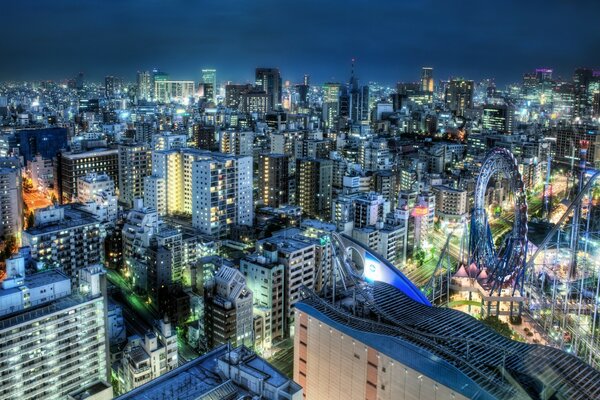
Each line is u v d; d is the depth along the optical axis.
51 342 186.38
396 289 188.25
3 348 176.25
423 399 140.12
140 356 197.75
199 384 133.00
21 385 181.25
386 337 150.00
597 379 137.75
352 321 163.00
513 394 128.88
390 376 147.75
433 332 155.75
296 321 176.00
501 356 144.50
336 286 195.00
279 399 125.81
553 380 134.88
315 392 171.12
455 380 134.62
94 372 198.62
